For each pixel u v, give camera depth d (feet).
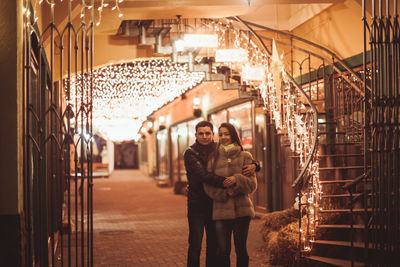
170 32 32.40
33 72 18.40
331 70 30.07
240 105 43.93
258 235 29.45
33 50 17.83
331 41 30.14
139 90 44.86
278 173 36.50
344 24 28.50
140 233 31.45
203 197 15.67
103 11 24.54
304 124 25.76
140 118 56.13
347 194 22.65
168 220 38.04
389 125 15.12
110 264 22.02
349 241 19.94
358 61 27.50
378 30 15.28
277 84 27.30
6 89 12.39
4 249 12.17
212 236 16.07
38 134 13.93
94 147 106.01
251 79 27.48
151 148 108.58
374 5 15.23
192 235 15.58
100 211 44.62
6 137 12.32
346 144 25.88
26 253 12.92
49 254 23.16
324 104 30.94
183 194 61.52
